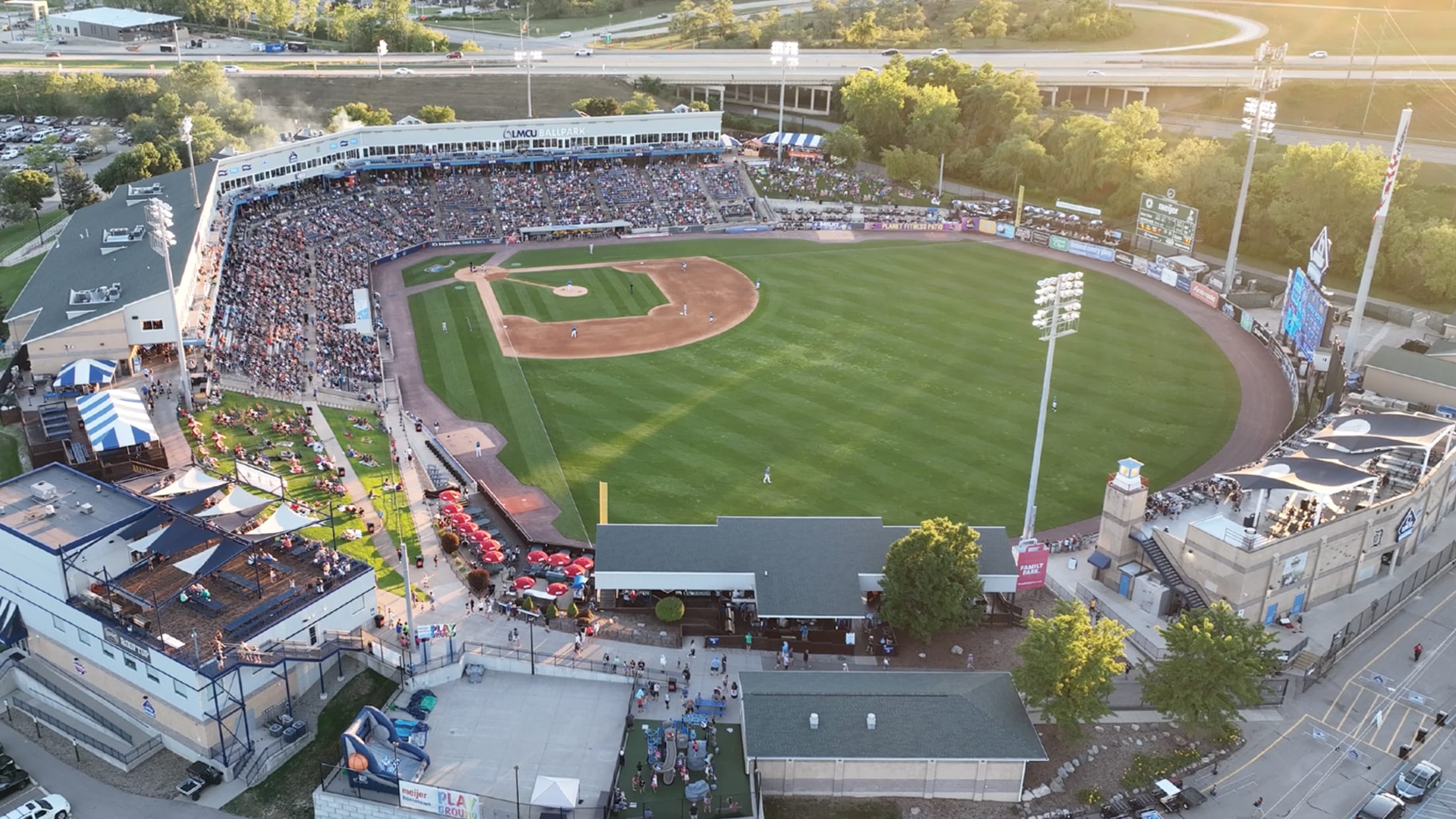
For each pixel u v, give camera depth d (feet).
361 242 554.46
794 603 260.62
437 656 249.75
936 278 542.16
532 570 285.64
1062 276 282.36
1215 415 395.34
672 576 268.41
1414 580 293.43
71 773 224.33
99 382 347.97
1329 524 271.49
